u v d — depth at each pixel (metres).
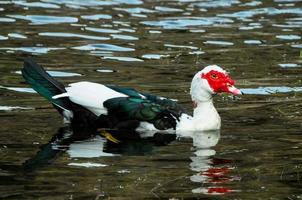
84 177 11.29
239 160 12.26
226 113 15.15
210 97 14.52
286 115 14.88
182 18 23.36
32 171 11.53
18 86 16.41
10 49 19.53
